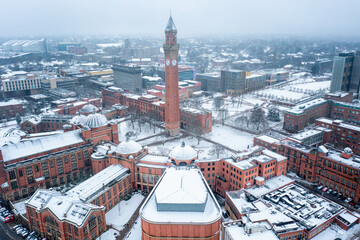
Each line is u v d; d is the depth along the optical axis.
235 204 106.62
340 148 167.62
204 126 199.12
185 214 84.44
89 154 147.00
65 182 139.38
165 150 167.12
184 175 101.56
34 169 127.56
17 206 118.75
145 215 83.88
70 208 96.69
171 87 186.50
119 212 115.56
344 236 95.94
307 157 137.50
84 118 171.62
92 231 96.88
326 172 130.50
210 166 131.88
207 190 97.06
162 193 89.19
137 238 100.00
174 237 82.38
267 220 92.69
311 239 94.00
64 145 138.12
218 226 84.00
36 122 198.88
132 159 129.25
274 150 153.50
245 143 182.88
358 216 102.62
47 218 98.81
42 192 106.06
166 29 174.62
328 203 109.56
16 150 126.69
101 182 116.69
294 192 115.50
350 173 120.00
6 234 104.81
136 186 134.00
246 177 119.12
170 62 180.25
